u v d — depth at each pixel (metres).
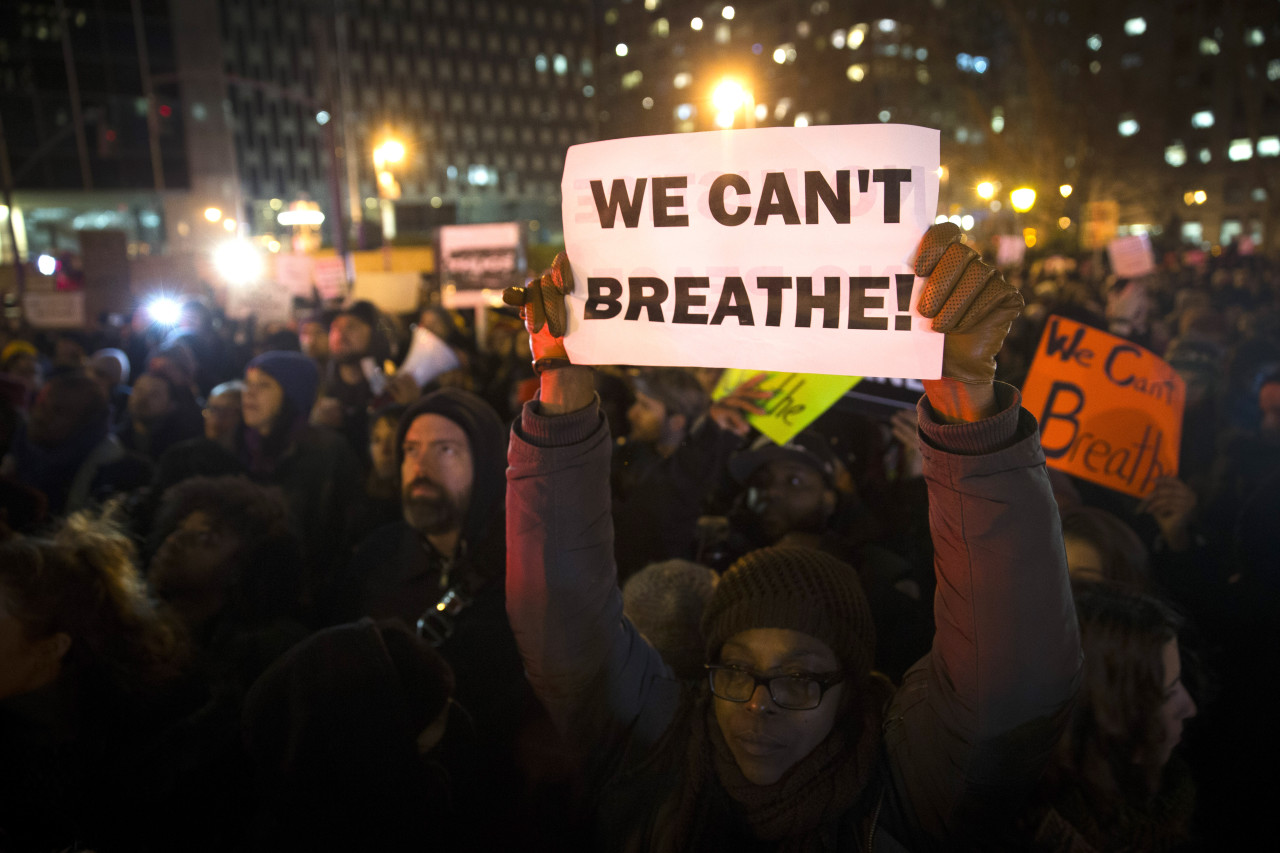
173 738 1.83
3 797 1.65
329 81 20.75
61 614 1.73
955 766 1.22
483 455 2.56
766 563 1.41
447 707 1.88
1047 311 6.80
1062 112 26.03
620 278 1.31
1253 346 4.13
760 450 2.84
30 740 1.71
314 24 21.56
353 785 1.61
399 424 2.62
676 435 3.69
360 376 5.28
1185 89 51.81
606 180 1.31
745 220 1.24
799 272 1.21
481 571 2.31
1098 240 17.11
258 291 11.30
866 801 1.31
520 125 85.31
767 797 1.30
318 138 73.69
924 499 3.12
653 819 1.42
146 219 52.69
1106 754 1.68
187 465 3.52
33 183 46.22
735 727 1.34
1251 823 2.36
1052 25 25.94
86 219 52.53
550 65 86.69
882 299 1.18
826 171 1.20
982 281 1.09
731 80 10.69
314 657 1.68
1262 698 2.54
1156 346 6.75
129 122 49.03
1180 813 1.71
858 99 58.47
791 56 63.72
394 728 1.66
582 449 1.38
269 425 4.20
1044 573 1.13
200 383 7.00
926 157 1.17
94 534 1.90
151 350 8.85
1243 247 24.52
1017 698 1.15
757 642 1.36
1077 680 1.18
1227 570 2.98
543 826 1.89
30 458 4.04
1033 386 3.07
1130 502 3.52
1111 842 1.65
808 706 1.31
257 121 70.88
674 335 1.28
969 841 1.27
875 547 2.84
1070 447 3.04
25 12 45.38
